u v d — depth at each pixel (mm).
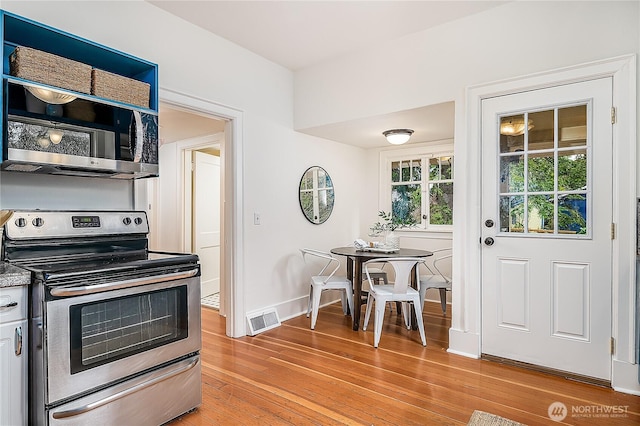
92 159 1897
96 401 1580
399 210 4902
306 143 4059
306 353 2789
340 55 3424
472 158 2715
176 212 4809
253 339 3125
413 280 3480
